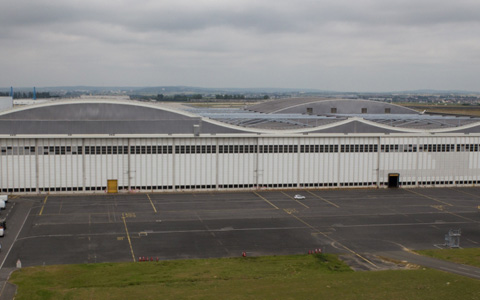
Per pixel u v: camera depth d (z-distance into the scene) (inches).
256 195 4397.1
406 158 4886.8
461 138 4975.4
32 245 2898.6
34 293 2170.3
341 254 2856.8
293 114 6127.0
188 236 3142.2
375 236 3230.8
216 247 2938.0
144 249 2871.6
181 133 4439.0
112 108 4372.5
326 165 4746.6
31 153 4212.6
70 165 4284.0
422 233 3324.3
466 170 5022.1
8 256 2701.8
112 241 3006.9
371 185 4849.9
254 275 2477.9
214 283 2349.9
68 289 2234.3
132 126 4350.4
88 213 3639.3
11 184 4212.6
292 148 4667.8
